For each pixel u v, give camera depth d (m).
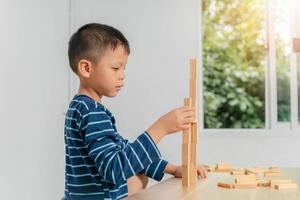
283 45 2.75
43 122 2.73
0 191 2.46
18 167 2.58
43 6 2.75
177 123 0.93
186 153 0.98
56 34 2.82
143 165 0.88
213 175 1.16
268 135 2.71
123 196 0.99
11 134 2.54
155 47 2.84
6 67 2.51
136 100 2.84
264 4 2.79
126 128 2.85
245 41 2.83
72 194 0.99
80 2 2.90
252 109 2.83
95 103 0.98
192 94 0.99
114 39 1.03
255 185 0.95
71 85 2.85
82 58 1.03
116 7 2.88
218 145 2.74
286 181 0.96
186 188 0.94
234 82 2.85
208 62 2.88
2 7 2.49
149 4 2.85
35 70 2.69
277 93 2.77
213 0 2.87
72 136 0.98
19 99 2.59
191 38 2.80
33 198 2.66
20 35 2.60
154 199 0.81
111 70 1.02
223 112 2.86
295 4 2.70
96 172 0.97
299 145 2.68
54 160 2.77
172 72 2.82
